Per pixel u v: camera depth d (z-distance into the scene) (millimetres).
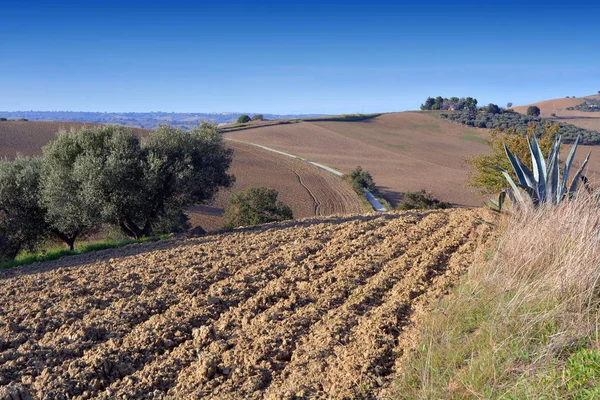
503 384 3375
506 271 5445
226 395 4395
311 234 11258
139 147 18719
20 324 6508
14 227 19156
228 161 21406
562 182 8203
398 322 5590
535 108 153250
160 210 19391
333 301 6562
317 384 4367
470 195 50188
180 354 5320
